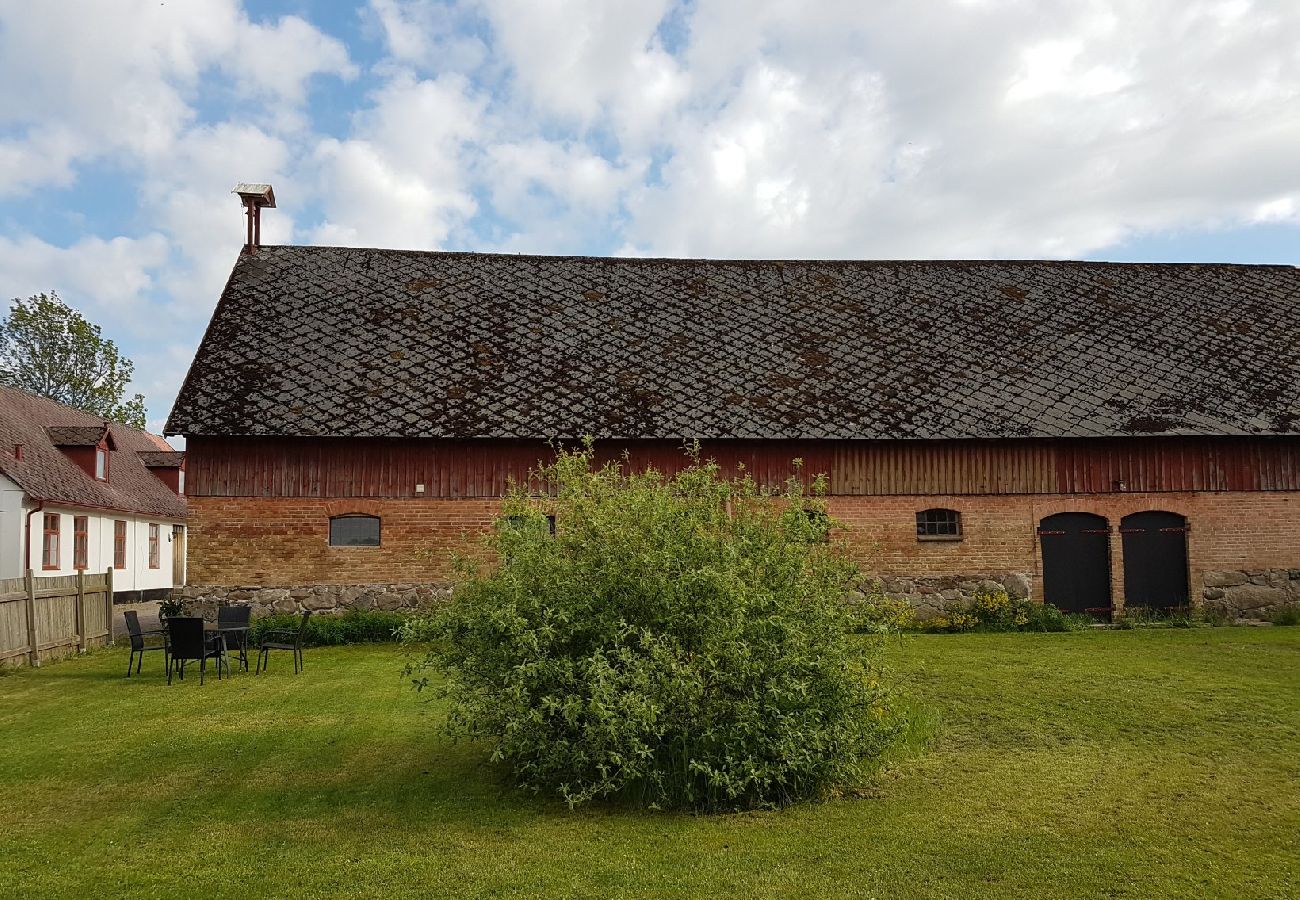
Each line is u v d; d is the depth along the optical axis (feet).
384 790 29.09
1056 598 70.08
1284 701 40.47
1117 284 85.66
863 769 29.30
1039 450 70.38
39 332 170.91
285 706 41.91
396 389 67.87
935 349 76.33
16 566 84.33
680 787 27.09
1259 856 22.49
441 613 29.53
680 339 75.72
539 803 27.73
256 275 77.77
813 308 80.89
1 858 23.15
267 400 65.87
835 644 28.86
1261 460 71.97
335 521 65.82
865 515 68.74
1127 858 22.34
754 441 67.21
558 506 30.86
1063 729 36.17
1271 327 80.59
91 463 103.55
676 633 27.68
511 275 81.82
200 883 21.34
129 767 31.78
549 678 27.20
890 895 20.30
